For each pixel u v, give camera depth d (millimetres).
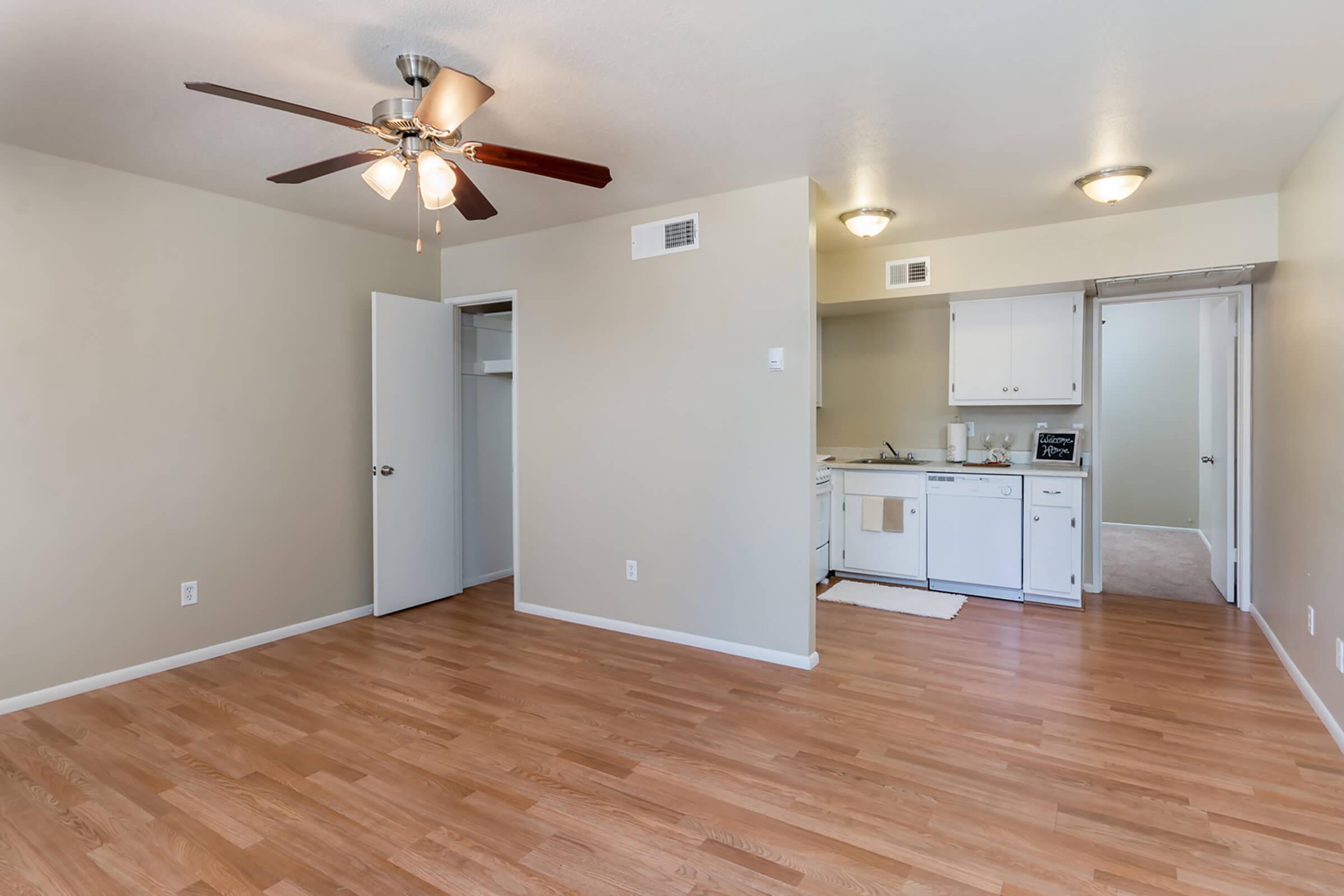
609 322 3908
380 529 4148
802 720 2756
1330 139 2639
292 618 3869
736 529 3521
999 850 1921
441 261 4680
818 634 3836
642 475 3816
